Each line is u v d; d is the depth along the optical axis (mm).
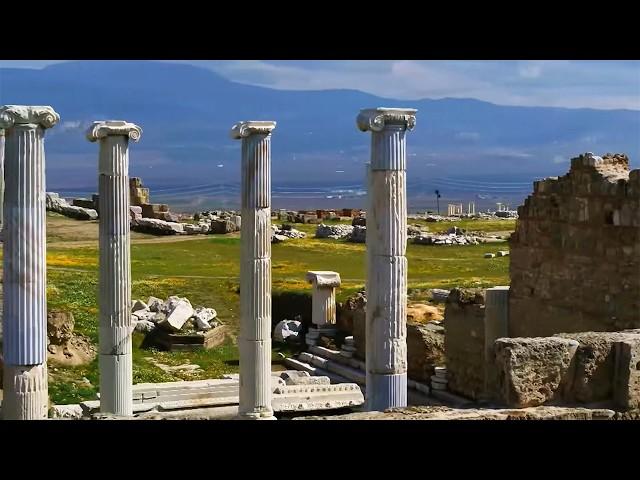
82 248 66375
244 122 29562
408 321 42469
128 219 28844
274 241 81812
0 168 41250
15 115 23156
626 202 27453
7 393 23578
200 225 85375
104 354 28703
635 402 21047
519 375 20797
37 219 23562
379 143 24672
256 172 29641
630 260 27328
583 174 29219
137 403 34438
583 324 29188
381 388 24875
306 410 36062
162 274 58812
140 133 28875
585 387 21156
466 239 82562
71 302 45594
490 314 33125
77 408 31625
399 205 24766
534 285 31562
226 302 52406
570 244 29750
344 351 44531
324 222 109125
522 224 32219
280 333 48938
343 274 62438
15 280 23391
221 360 43188
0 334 32656
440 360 37688
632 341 21156
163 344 44500
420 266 66500
